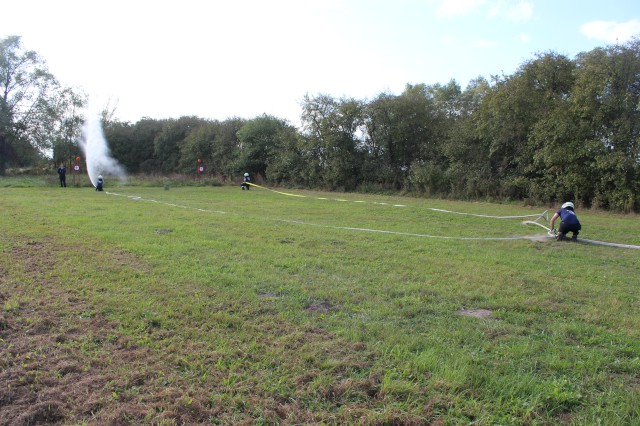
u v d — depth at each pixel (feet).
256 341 13.44
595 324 15.94
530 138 70.85
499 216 53.01
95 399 10.05
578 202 66.49
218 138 134.92
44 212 42.09
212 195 77.41
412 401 10.39
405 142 99.91
